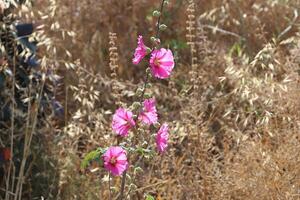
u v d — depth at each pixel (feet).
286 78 23.62
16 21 25.59
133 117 17.11
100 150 17.17
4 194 23.80
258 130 22.81
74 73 28.37
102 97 27.37
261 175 21.21
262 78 25.27
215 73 27.12
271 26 30.81
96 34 31.40
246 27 30.48
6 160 23.85
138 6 32.94
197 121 23.00
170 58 16.94
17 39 23.80
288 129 22.43
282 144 21.72
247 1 31.45
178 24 32.27
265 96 23.56
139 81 30.42
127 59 31.37
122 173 17.67
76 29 31.42
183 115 23.82
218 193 21.54
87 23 31.86
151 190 22.40
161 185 22.88
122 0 32.53
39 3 30.58
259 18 30.99
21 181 21.79
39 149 24.17
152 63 16.94
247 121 23.48
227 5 30.94
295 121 22.25
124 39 32.01
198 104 23.97
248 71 25.66
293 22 28.17
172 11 32.63
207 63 26.71
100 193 23.18
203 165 22.34
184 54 30.48
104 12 32.30
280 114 22.94
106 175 22.56
